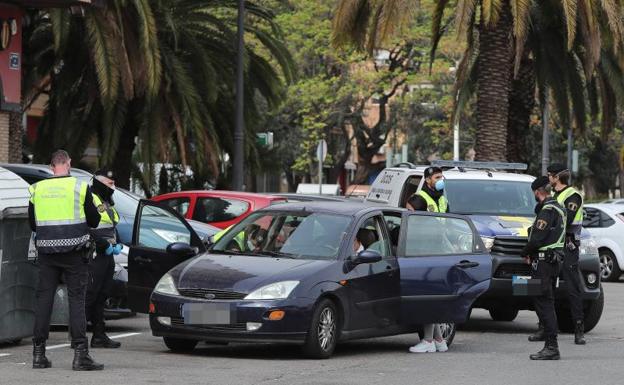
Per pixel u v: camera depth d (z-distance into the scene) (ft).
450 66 418.51
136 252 114.83
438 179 126.93
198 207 170.30
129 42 217.36
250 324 96.89
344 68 424.46
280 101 266.98
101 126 236.63
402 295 108.37
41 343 93.35
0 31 195.21
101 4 200.75
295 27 417.28
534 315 156.15
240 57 237.66
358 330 103.91
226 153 260.42
